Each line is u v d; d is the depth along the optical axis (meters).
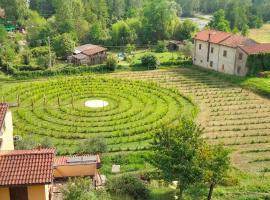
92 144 53.56
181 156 35.88
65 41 110.38
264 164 53.31
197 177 35.81
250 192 42.06
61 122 65.00
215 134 62.56
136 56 116.31
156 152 40.94
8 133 43.06
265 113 71.44
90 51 109.44
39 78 90.56
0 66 94.56
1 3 143.12
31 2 162.38
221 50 94.06
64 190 34.41
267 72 89.56
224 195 40.91
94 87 81.69
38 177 31.12
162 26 138.75
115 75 93.00
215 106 74.12
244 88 84.06
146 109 71.25
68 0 130.88
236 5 170.25
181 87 84.56
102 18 145.88
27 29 131.50
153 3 140.00
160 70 97.88
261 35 152.38
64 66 98.56
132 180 41.19
